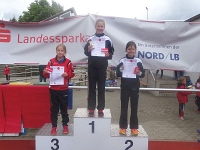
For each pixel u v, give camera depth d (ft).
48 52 17.39
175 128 21.03
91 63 14.02
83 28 17.22
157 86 39.04
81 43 17.29
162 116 25.55
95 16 17.13
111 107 29.96
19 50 17.29
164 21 17.38
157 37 17.43
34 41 17.30
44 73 14.48
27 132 19.16
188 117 25.23
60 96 14.25
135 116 14.11
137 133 13.97
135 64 14.01
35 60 17.34
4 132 17.94
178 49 17.57
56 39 17.30
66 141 13.98
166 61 17.53
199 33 17.44
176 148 16.01
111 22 17.24
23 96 17.94
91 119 13.78
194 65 17.65
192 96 38.24
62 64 14.28
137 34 17.35
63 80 14.19
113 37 17.19
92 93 14.26
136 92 14.03
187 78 34.68
